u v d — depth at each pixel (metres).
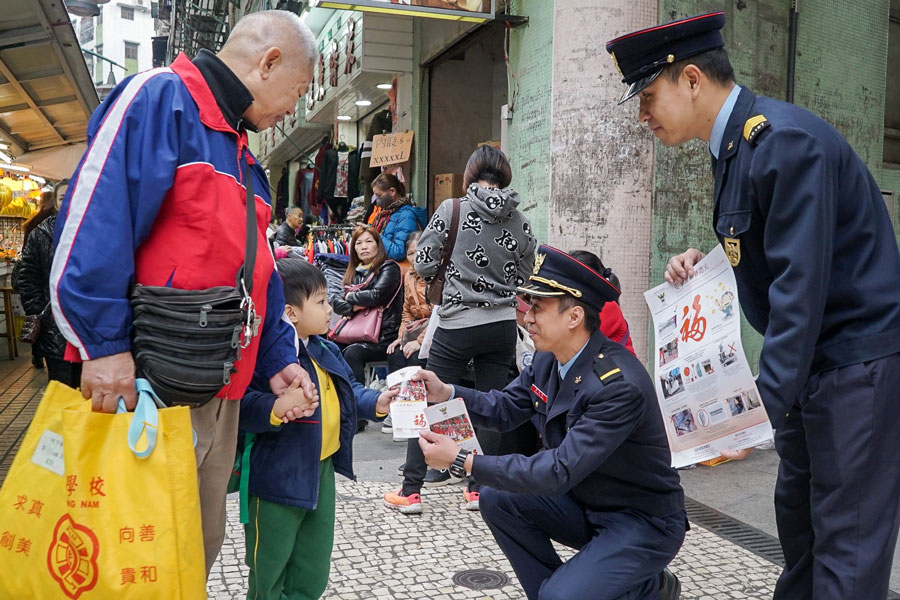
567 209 5.05
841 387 1.89
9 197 10.66
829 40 5.88
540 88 5.45
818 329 1.80
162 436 1.72
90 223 1.72
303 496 2.34
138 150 1.79
